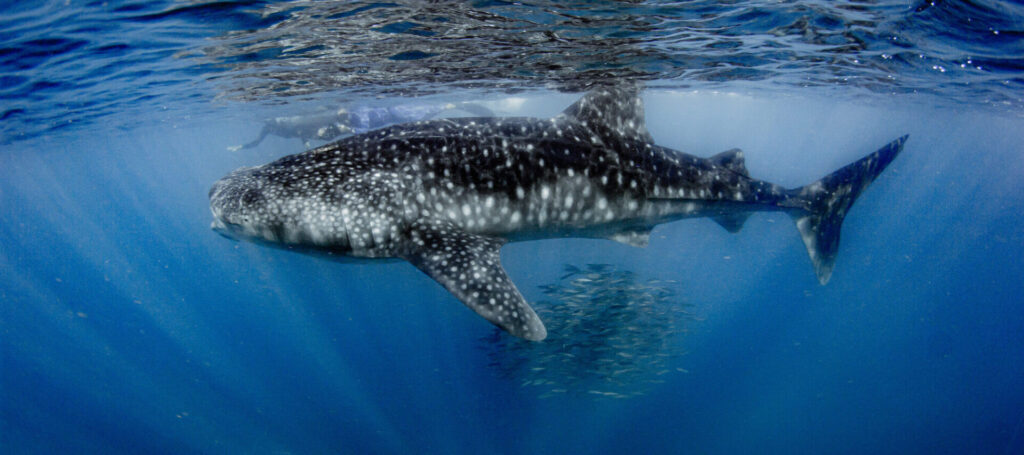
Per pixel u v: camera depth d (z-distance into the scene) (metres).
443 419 19.31
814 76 13.59
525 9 6.84
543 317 12.42
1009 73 11.20
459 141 4.54
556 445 18.00
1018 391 28.02
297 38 8.23
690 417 21.92
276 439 20.00
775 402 24.47
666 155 5.46
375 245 4.11
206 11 6.82
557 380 13.25
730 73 12.93
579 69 11.38
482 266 3.83
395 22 7.37
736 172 6.01
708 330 33.75
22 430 22.81
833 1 6.76
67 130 19.47
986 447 21.12
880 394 26.75
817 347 34.03
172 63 9.93
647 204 5.28
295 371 29.67
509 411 19.27
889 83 14.46
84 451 20.20
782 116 36.25
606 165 5.01
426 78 12.15
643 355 13.05
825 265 6.67
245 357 35.19
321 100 15.52
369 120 17.61
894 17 7.46
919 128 36.97
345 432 19.61
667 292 13.36
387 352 30.09
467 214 4.41
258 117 20.67
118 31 7.66
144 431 21.98
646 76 12.79
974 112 23.30
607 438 19.08
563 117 5.03
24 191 48.69
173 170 57.00
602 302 12.67
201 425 22.17
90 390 29.73
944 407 25.42
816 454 19.98
